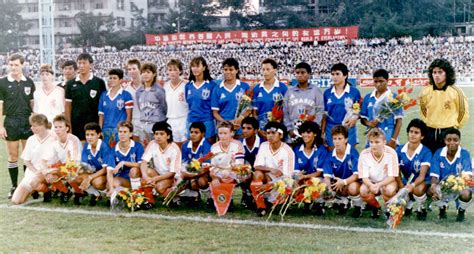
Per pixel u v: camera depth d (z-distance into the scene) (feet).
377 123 24.93
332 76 25.61
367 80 126.52
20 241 18.72
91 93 27.96
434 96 23.86
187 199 24.29
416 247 17.90
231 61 26.25
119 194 22.82
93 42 224.94
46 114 28.12
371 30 207.41
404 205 20.71
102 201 25.02
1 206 24.03
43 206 24.06
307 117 24.71
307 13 227.61
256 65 178.29
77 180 23.75
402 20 212.84
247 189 23.41
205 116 27.02
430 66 23.85
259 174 22.98
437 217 22.02
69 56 199.82
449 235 19.31
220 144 24.08
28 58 189.06
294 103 25.72
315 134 23.09
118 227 20.52
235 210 23.36
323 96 25.98
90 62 27.99
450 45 173.99
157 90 27.25
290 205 23.24
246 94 26.40
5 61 181.57
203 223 21.13
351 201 23.84
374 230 20.03
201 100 26.86
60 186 24.07
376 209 21.88
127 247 18.03
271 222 21.25
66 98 28.17
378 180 22.16
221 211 22.36
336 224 20.94
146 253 17.40
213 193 22.62
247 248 17.88
